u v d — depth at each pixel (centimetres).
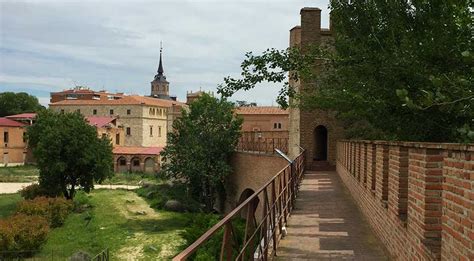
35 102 11025
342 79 1237
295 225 1098
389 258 770
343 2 1082
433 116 905
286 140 4100
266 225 724
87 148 4744
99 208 4622
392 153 761
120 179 6981
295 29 3928
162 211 4569
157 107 9838
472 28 866
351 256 808
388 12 1015
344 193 1725
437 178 532
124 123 9219
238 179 4694
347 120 2706
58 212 3959
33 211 3791
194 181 4972
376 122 1127
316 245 891
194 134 4825
